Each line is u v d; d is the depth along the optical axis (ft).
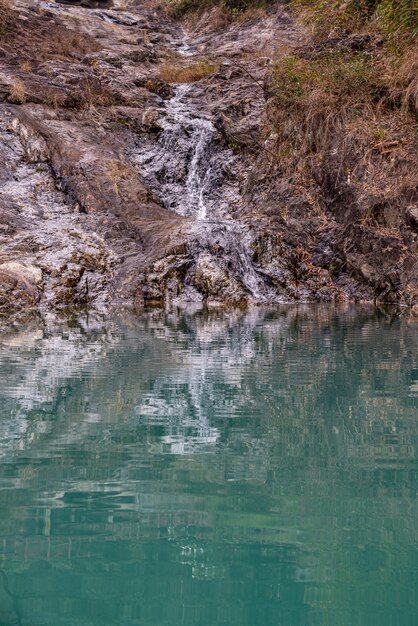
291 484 4.78
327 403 7.40
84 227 25.04
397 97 27.78
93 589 3.26
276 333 14.34
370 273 23.79
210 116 34.83
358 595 3.21
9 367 9.77
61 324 16.24
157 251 23.90
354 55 31.22
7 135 28.96
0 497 4.54
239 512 4.23
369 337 13.56
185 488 4.71
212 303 22.45
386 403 7.40
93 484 4.78
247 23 51.78
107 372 9.36
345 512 4.23
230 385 8.45
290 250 25.12
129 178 29.17
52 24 47.26
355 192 25.13
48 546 3.74
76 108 34.37
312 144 28.37
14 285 20.26
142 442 5.88
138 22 56.75
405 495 4.54
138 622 2.95
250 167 31.48
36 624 2.94
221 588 3.28
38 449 5.66
